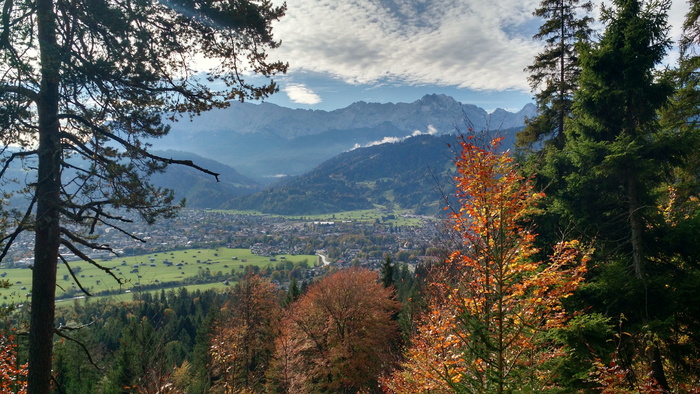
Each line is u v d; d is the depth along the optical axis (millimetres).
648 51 8938
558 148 13852
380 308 23766
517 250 4746
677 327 7887
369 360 20031
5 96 5875
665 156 8648
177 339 35781
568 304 8094
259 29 7629
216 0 7375
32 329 6527
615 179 9305
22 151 6430
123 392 15734
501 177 4695
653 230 8930
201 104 7613
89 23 6559
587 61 9484
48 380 6633
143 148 7199
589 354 6590
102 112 7266
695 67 11133
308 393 18969
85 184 6430
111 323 32094
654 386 6027
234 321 23094
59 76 6020
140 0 6633
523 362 4539
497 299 4609
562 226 9938
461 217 4891
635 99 8844
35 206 6551
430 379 5734
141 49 6871
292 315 22828
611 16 9344
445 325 5422
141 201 6539
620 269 8281
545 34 14320
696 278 7641
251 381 17672
